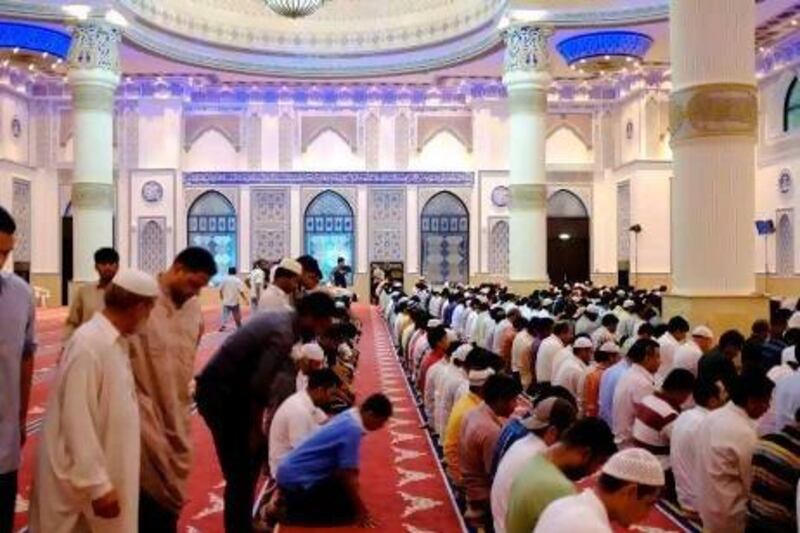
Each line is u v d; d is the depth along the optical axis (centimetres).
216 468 526
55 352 1078
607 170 1831
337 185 1873
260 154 1870
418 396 761
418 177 1870
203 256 322
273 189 1872
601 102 1830
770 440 338
